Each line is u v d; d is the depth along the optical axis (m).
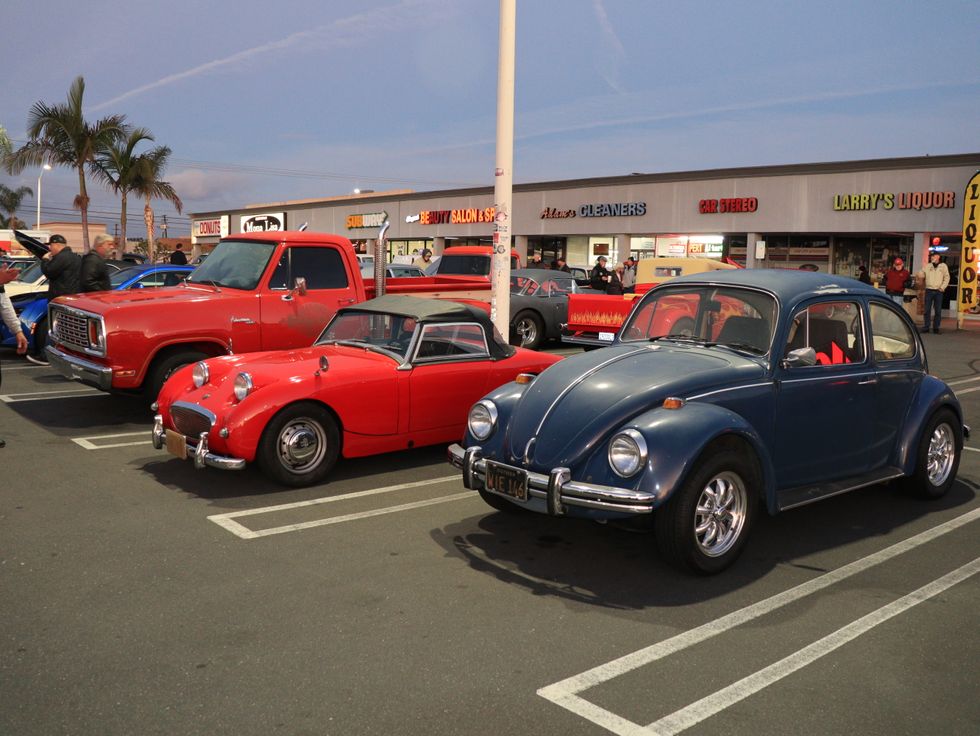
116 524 5.42
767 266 28.03
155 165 27.12
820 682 3.55
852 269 26.53
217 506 5.86
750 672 3.63
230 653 3.70
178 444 6.23
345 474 6.83
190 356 8.40
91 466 6.82
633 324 6.05
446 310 7.10
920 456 6.14
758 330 5.32
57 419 8.62
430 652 3.75
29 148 25.45
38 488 6.18
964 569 4.94
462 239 37.97
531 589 4.53
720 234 28.77
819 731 3.17
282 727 3.12
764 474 4.88
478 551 5.10
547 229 33.56
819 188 26.30
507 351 7.46
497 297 10.09
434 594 4.42
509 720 3.21
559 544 5.27
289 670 3.56
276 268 8.85
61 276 11.81
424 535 5.38
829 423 5.47
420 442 6.87
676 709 3.31
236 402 6.06
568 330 14.18
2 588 4.36
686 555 4.60
